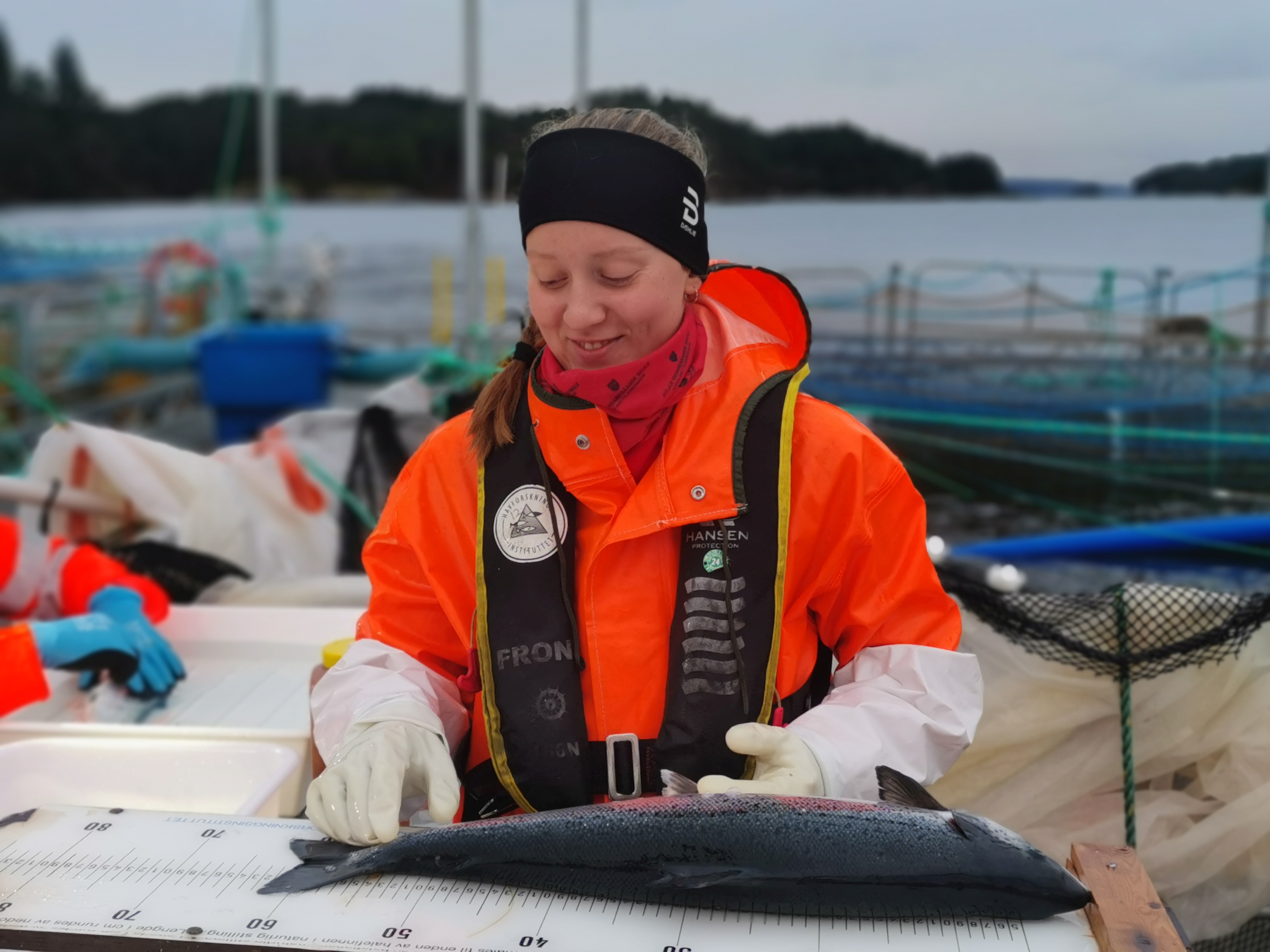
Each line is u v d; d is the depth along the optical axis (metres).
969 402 5.25
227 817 1.50
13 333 9.04
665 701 1.46
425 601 1.62
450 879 1.33
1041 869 1.21
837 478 1.47
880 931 1.22
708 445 1.46
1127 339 5.74
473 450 1.54
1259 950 2.29
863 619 1.53
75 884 1.32
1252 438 4.63
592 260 1.34
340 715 1.55
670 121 1.50
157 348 10.04
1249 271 5.73
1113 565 4.31
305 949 1.19
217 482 3.66
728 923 1.23
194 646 2.93
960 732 1.47
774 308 1.63
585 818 1.29
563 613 1.47
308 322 11.29
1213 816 2.20
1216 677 2.22
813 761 1.36
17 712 2.49
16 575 2.87
